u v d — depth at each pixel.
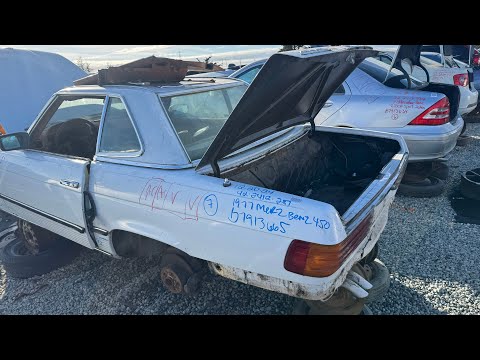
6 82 5.59
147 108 2.64
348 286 2.25
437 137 4.41
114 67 2.98
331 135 3.56
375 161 3.29
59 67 6.33
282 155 3.11
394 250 3.62
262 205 2.06
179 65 3.12
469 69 7.35
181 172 2.41
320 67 2.50
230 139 2.30
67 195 2.92
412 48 4.73
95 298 3.14
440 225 4.05
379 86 4.93
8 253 3.67
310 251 1.92
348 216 2.12
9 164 3.47
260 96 2.14
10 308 3.11
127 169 2.62
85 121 3.33
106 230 2.81
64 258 3.58
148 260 3.62
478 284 3.05
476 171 4.92
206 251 2.29
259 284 2.21
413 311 2.78
